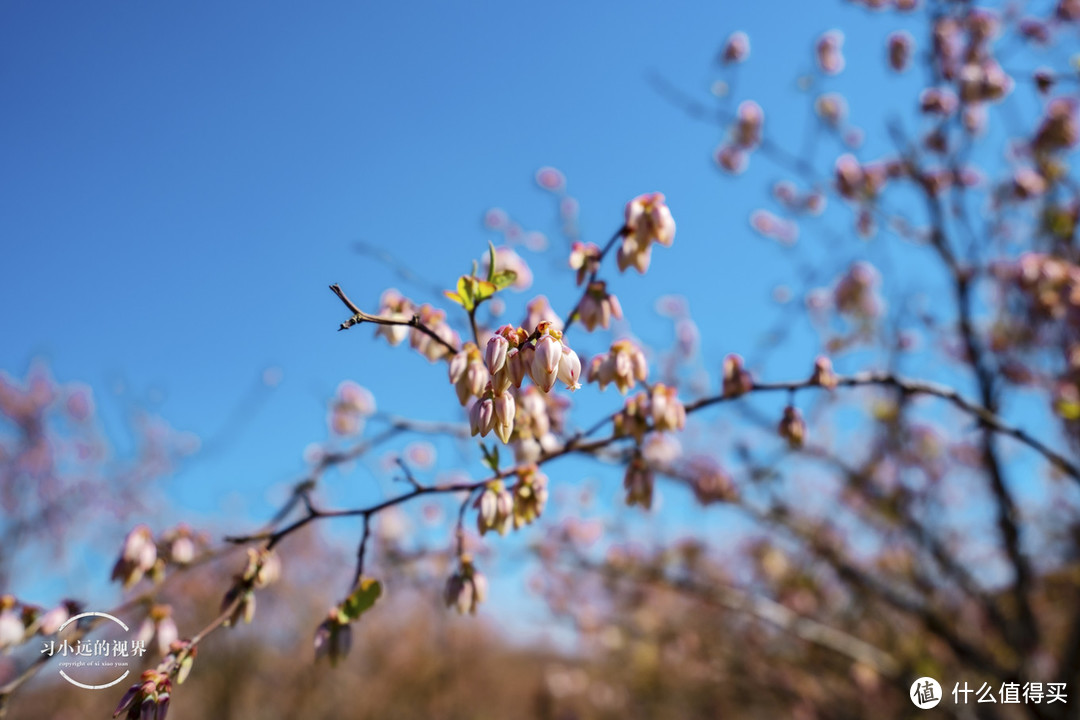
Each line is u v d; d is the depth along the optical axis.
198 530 0.24
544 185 0.55
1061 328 0.41
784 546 0.56
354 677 1.04
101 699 0.71
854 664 0.49
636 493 0.23
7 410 0.68
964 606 0.52
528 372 0.18
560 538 0.58
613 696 0.76
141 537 0.23
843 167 0.47
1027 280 0.40
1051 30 0.47
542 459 0.23
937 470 0.53
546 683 0.87
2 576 0.58
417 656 1.00
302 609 0.96
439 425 0.29
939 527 0.50
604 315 0.22
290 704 0.97
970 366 0.47
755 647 0.56
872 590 0.42
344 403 0.38
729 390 0.25
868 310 0.49
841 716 0.52
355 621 0.22
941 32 0.46
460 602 0.22
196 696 0.94
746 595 0.45
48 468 0.69
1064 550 0.51
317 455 0.38
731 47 0.47
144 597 0.22
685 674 0.66
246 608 0.21
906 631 0.50
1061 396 0.39
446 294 0.21
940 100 0.45
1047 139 0.43
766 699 0.58
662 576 0.45
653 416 0.23
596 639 0.64
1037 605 0.49
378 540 0.40
